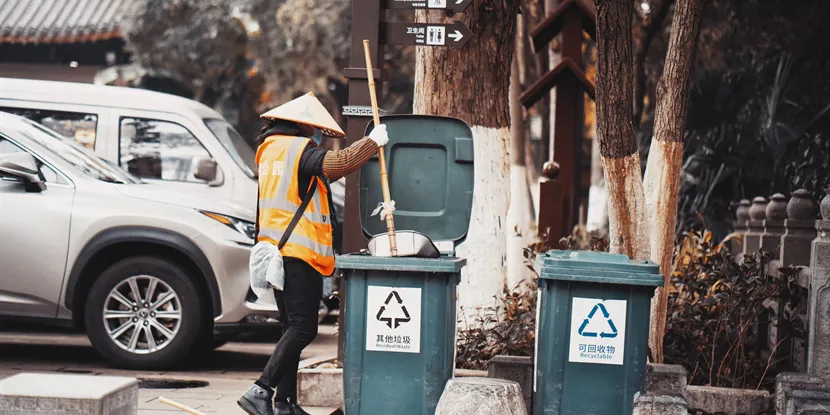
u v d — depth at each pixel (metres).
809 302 7.82
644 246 8.23
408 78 34.19
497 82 10.25
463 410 6.25
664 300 8.51
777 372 9.36
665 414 6.25
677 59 8.62
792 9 19.48
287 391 7.17
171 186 12.84
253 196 12.84
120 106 13.05
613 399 6.52
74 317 10.23
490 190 10.14
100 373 9.97
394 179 7.45
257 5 32.69
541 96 15.24
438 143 7.42
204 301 10.29
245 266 10.26
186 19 32.75
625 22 8.06
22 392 4.89
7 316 10.25
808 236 10.33
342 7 32.50
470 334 9.23
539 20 22.62
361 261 6.55
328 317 15.71
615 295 6.49
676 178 8.68
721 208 19.89
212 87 35.94
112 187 10.39
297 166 6.98
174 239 10.10
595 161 24.78
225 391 9.09
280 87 32.94
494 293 10.05
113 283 10.16
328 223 7.17
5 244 10.20
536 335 6.91
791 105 18.94
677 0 8.66
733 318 9.14
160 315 10.18
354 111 8.54
